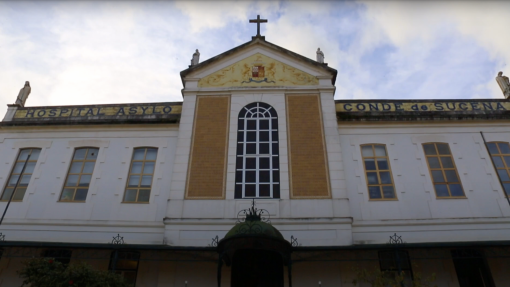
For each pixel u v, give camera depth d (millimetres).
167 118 17031
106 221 14664
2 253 14086
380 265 13555
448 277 13406
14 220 14867
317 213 13789
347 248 12016
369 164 15781
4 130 17234
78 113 17688
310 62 17500
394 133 16406
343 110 17156
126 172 15836
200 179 14672
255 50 18125
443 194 14977
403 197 14836
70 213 14930
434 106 17297
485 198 14805
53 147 16672
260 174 14781
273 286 13312
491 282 13398
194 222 13656
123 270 13930
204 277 13430
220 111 16438
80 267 10641
